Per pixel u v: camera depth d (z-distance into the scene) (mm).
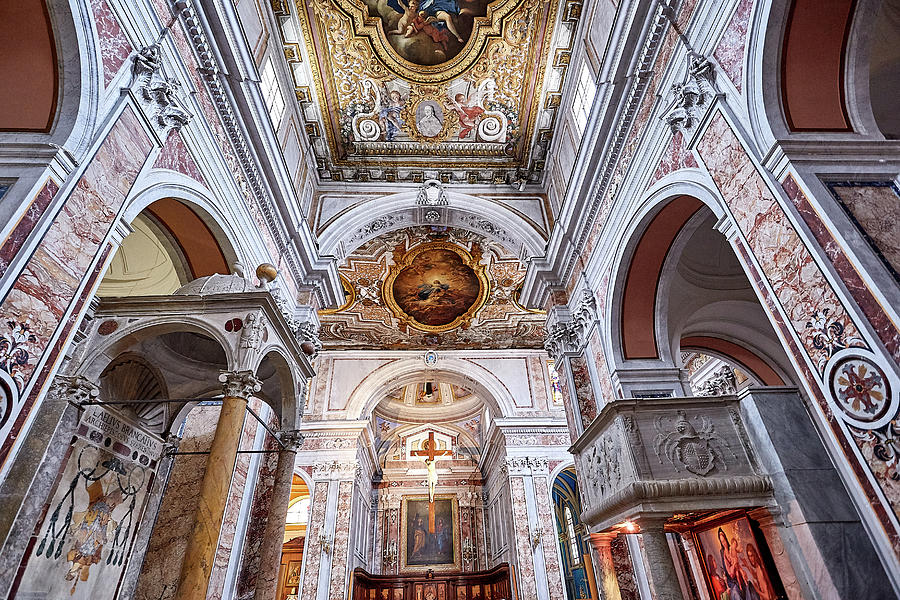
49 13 3564
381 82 9984
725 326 9211
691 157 5250
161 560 5270
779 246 3785
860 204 3508
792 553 3785
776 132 3936
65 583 3766
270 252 8117
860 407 3088
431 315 16797
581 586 17672
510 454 16453
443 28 9219
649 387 7082
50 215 3146
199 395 5164
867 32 4082
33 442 3432
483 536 22469
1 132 3426
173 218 6121
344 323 16922
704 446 4410
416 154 11305
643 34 6066
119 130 3979
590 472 5668
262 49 7934
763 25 4133
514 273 15031
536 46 9438
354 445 16500
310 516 15438
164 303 4027
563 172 10344
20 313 2889
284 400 4836
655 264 7254
